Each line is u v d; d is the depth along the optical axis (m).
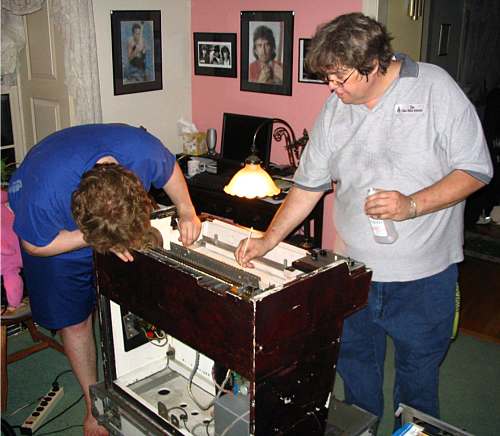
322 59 1.46
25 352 2.64
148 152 1.92
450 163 1.62
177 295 1.41
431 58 4.04
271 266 1.68
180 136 4.28
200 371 1.93
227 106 4.10
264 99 3.88
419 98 1.56
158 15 3.92
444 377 2.66
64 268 1.99
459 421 2.35
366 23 1.43
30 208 1.74
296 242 3.49
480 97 5.06
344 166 1.70
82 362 2.16
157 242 1.62
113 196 1.44
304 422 1.53
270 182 2.58
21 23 3.65
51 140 1.87
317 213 3.43
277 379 1.37
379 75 1.51
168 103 4.15
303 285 1.31
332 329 1.46
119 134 1.89
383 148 1.61
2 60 3.60
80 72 3.48
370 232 1.69
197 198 3.63
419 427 1.57
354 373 1.95
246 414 1.52
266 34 3.72
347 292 1.46
